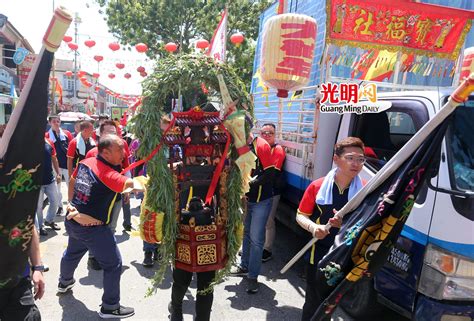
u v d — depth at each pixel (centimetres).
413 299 248
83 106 3559
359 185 236
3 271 159
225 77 234
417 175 188
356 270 199
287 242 532
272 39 340
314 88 407
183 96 254
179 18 1825
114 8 1820
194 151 239
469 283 227
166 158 232
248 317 335
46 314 329
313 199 252
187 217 242
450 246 229
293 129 476
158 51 1897
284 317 336
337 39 405
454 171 248
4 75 1994
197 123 233
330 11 396
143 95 227
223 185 248
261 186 363
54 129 639
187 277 257
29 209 157
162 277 246
